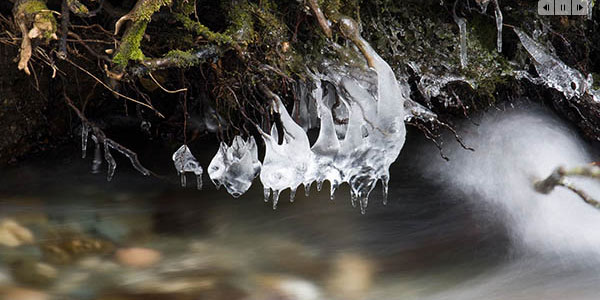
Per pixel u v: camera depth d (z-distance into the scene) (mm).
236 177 3521
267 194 3205
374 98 3293
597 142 4500
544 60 3844
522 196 4137
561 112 4523
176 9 3205
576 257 3432
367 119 3121
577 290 3068
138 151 5020
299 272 3301
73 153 4863
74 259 3350
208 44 3240
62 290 3018
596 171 2771
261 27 3348
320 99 3332
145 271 3258
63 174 4590
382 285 3172
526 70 4039
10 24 3174
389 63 3799
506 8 3855
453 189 4504
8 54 4160
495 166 4473
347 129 3281
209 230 3807
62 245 3469
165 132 5066
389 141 3066
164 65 3094
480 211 4113
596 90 4059
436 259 3463
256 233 3783
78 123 4930
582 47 4105
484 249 3564
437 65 3891
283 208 4164
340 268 3352
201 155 4902
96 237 3619
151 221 3906
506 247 3582
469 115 4609
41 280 3092
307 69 3406
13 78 4281
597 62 4223
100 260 3363
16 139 4504
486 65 3930
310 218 4004
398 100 3029
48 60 3404
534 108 4570
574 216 3865
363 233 3797
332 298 3045
